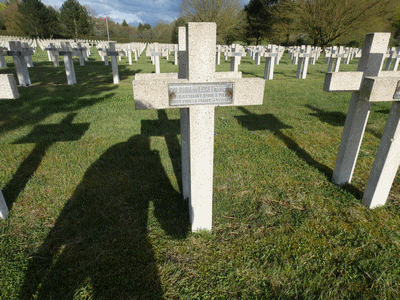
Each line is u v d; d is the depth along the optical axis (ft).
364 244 8.54
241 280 7.33
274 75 47.06
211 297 6.86
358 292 7.03
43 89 29.63
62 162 13.51
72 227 9.18
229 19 112.06
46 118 19.66
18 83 33.83
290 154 15.14
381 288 7.07
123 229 9.09
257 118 21.75
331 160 14.55
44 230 9.00
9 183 11.62
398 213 10.08
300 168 13.57
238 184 12.05
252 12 132.87
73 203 10.46
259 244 8.55
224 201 10.78
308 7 91.35
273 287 7.16
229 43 141.18
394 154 9.34
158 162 13.89
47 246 8.34
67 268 7.55
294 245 8.54
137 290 7.01
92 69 48.44
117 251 8.17
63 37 172.86
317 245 8.55
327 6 88.17
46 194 10.97
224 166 13.65
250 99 7.50
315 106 25.55
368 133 18.54
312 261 7.96
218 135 17.85
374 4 83.87
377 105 26.20
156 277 7.37
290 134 18.29
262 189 11.69
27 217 9.60
